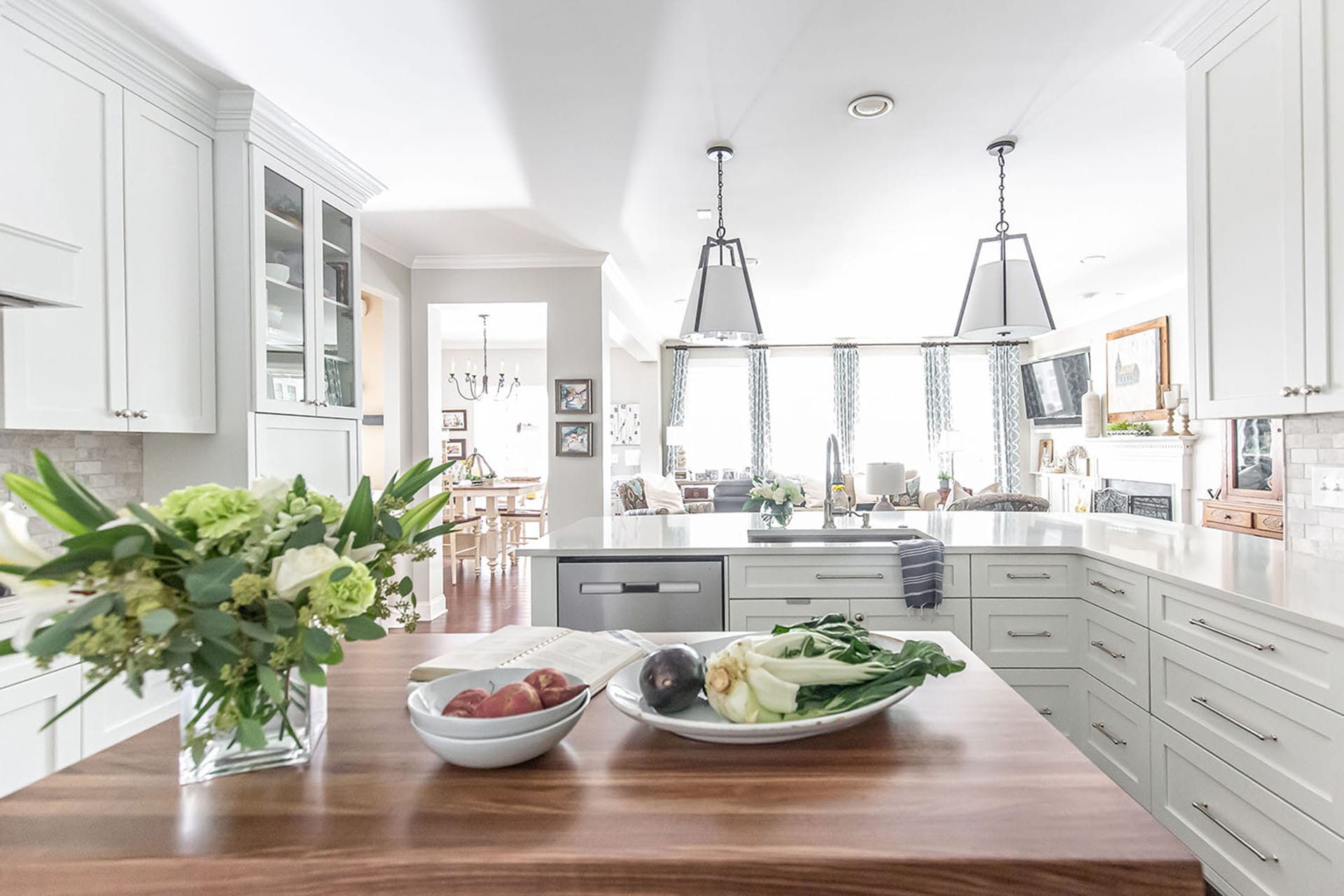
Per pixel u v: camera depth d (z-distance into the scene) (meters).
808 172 3.29
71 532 0.65
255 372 2.51
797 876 0.57
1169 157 3.15
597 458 4.84
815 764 0.76
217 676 0.65
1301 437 2.06
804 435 9.19
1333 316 1.65
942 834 0.61
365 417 4.82
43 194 1.86
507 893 0.58
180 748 0.75
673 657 0.86
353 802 0.69
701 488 8.12
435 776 0.74
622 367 9.11
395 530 0.81
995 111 2.70
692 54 2.29
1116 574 2.08
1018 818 0.64
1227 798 1.59
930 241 4.46
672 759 0.78
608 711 0.93
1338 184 1.63
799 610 2.40
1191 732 1.73
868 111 2.66
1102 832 0.61
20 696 1.73
